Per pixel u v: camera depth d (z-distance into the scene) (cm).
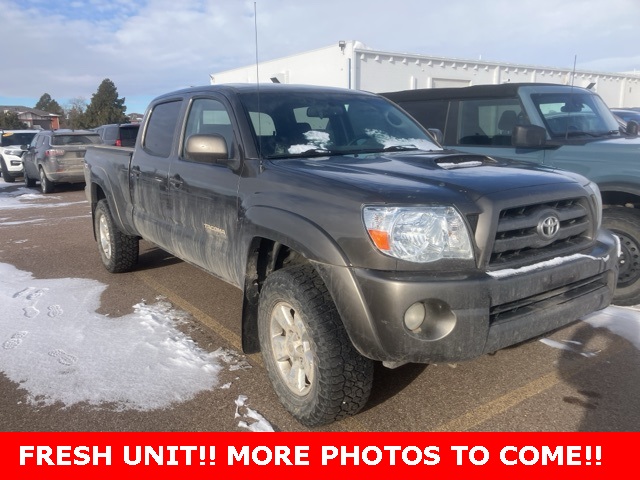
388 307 261
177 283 573
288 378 320
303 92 433
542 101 561
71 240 830
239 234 350
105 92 6881
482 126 590
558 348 403
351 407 296
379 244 266
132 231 552
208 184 391
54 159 1467
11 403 337
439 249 266
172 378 366
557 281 293
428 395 342
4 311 494
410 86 1262
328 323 286
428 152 402
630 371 367
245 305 354
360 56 1173
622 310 475
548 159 519
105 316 480
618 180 474
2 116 7244
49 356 399
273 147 368
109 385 357
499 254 283
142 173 500
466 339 264
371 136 423
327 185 297
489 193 281
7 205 1293
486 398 338
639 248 467
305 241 291
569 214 314
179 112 465
